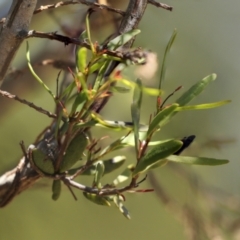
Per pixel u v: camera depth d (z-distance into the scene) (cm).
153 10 418
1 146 440
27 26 335
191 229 420
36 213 468
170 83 413
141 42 380
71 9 376
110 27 359
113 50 332
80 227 491
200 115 442
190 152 435
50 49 415
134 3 337
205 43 464
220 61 481
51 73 429
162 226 527
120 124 335
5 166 384
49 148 338
